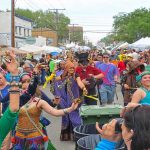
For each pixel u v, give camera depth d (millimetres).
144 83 6180
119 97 17047
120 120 2807
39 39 49219
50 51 42031
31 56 29297
